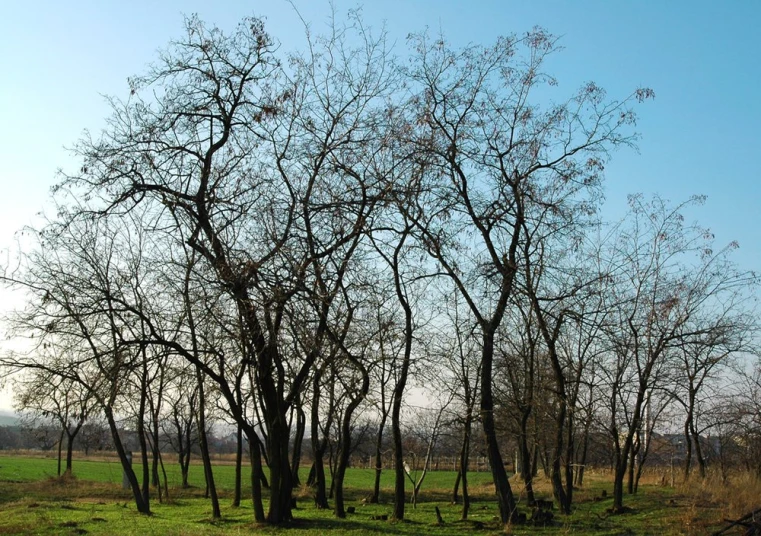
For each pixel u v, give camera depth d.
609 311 26.94
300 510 31.39
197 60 22.75
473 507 34.22
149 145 22.45
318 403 32.50
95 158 21.89
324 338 22.75
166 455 97.94
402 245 25.78
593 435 35.59
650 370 28.80
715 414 36.50
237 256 20.98
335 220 22.77
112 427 29.84
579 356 29.23
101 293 24.27
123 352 21.12
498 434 32.91
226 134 22.95
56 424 45.12
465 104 24.64
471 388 29.12
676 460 48.19
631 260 34.09
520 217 24.91
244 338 21.86
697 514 25.02
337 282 22.47
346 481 55.16
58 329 23.73
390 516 27.22
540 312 26.31
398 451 26.80
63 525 23.97
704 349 32.44
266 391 23.75
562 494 26.91
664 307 28.25
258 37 22.70
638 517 26.02
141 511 29.95
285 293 20.55
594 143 25.06
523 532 22.56
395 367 26.91
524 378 29.70
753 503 26.48
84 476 59.50
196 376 24.97
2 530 22.48
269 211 22.02
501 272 24.75
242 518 26.80
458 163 24.75
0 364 23.86
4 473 58.19
